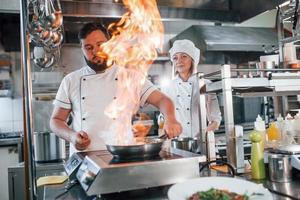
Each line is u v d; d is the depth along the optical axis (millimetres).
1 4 2869
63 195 1049
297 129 1400
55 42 1758
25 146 888
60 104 1729
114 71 1756
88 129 1658
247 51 3768
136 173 953
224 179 985
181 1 2967
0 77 3842
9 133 3828
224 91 1275
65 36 3354
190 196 885
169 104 1648
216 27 3746
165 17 2877
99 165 951
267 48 2625
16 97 3938
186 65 2490
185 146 1482
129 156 1033
